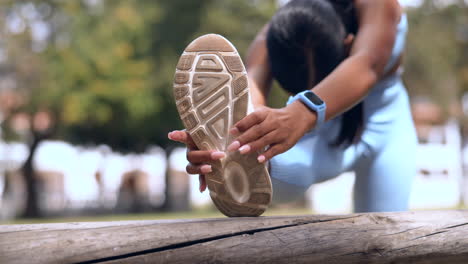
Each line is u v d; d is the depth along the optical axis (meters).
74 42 17.12
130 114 17.59
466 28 20.17
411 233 1.89
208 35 1.77
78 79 16.89
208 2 17.95
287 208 18.73
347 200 17.28
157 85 17.84
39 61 16.92
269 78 2.59
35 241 1.52
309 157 2.44
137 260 1.59
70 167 24.64
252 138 1.77
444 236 1.92
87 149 20.55
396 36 2.27
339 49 2.29
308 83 2.42
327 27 2.26
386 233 1.87
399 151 2.61
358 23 2.33
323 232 1.81
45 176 27.59
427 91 19.06
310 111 1.91
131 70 17.41
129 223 1.66
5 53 16.72
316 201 17.28
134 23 17.84
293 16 2.30
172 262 1.63
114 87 17.08
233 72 1.75
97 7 18.34
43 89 16.84
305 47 2.29
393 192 2.62
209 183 1.84
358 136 2.57
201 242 1.67
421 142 25.89
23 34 16.92
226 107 1.77
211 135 1.79
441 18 18.88
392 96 2.59
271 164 2.33
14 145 20.02
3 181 20.67
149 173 26.06
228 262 1.69
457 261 1.97
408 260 1.90
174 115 18.61
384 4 2.26
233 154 1.79
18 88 17.08
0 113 17.53
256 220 1.78
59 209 22.36
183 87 1.76
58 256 1.51
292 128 1.85
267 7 17.80
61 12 17.27
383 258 1.87
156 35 17.95
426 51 18.11
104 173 23.16
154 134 19.66
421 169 23.25
